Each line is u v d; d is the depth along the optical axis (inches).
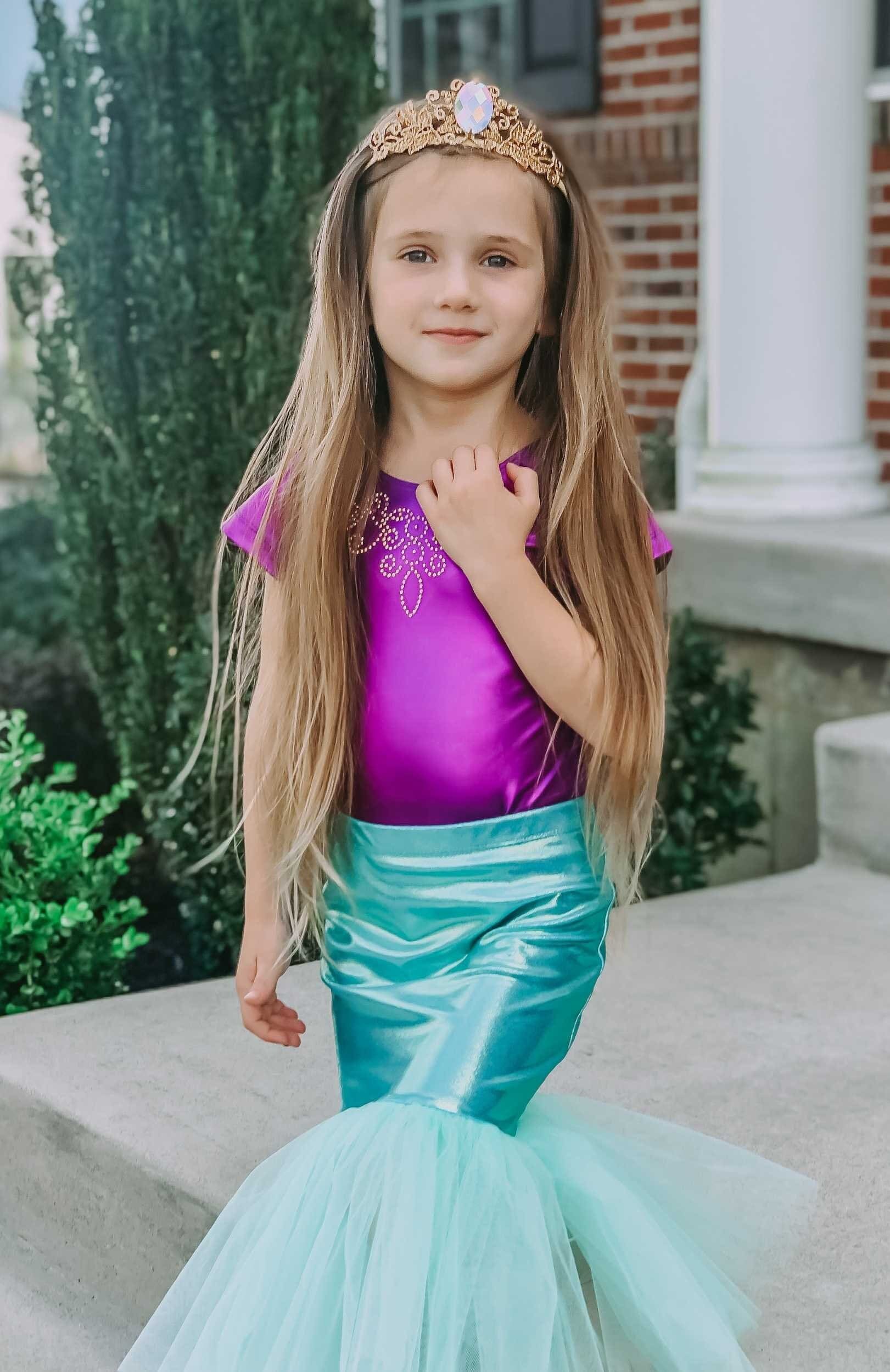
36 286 178.2
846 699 186.4
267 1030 88.4
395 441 81.7
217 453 167.5
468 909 79.0
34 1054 115.8
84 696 236.1
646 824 81.4
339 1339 74.2
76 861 138.0
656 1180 86.4
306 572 79.8
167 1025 121.1
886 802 156.3
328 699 79.7
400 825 80.1
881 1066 114.4
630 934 141.6
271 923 86.8
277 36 165.0
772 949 137.6
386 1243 72.1
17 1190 113.0
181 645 171.6
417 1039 78.9
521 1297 73.0
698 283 257.4
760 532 193.2
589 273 80.6
